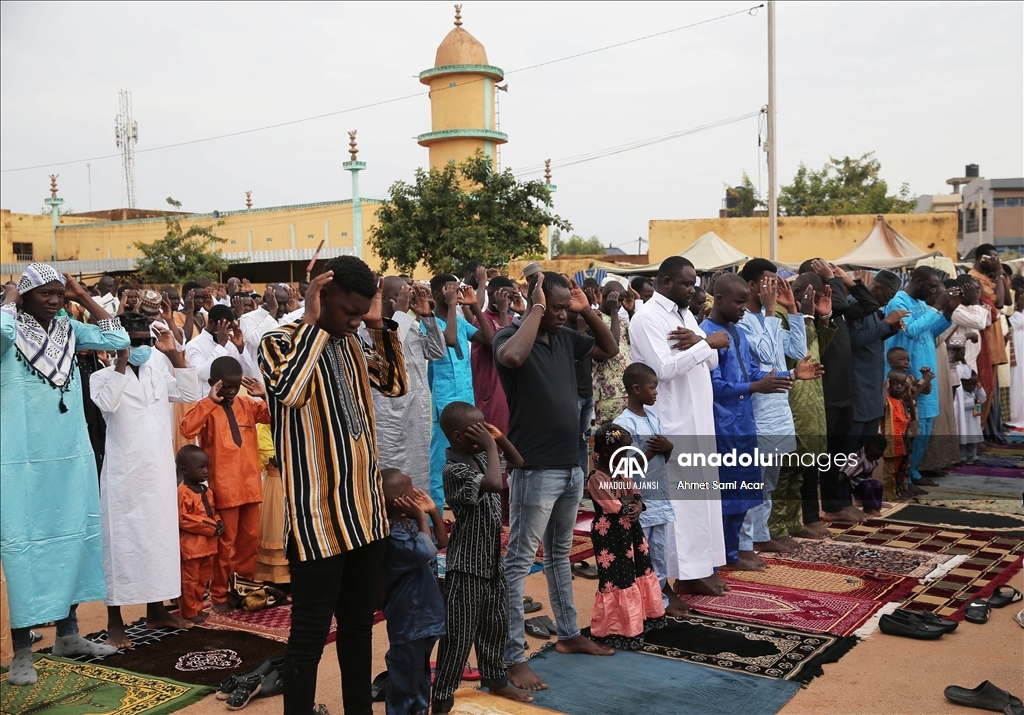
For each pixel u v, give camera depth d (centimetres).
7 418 411
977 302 857
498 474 390
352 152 2597
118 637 484
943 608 529
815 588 572
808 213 3662
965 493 859
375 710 407
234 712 398
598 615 472
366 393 366
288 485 340
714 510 549
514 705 402
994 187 3734
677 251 2530
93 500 452
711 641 480
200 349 676
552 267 2442
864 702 400
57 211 3012
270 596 565
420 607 384
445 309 674
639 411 514
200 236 2686
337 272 344
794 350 658
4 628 402
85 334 463
